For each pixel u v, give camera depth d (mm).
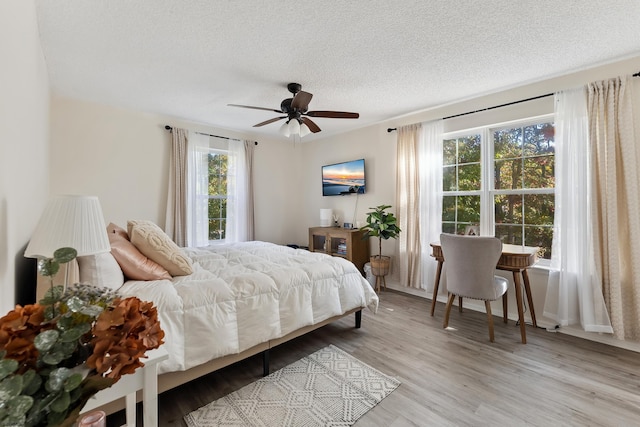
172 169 3875
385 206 3834
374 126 4277
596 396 1743
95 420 749
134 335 688
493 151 3229
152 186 3787
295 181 5527
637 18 1862
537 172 2920
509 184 3115
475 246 2449
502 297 2930
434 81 2838
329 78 2756
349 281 2564
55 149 3104
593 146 2424
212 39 2082
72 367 688
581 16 1844
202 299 1680
